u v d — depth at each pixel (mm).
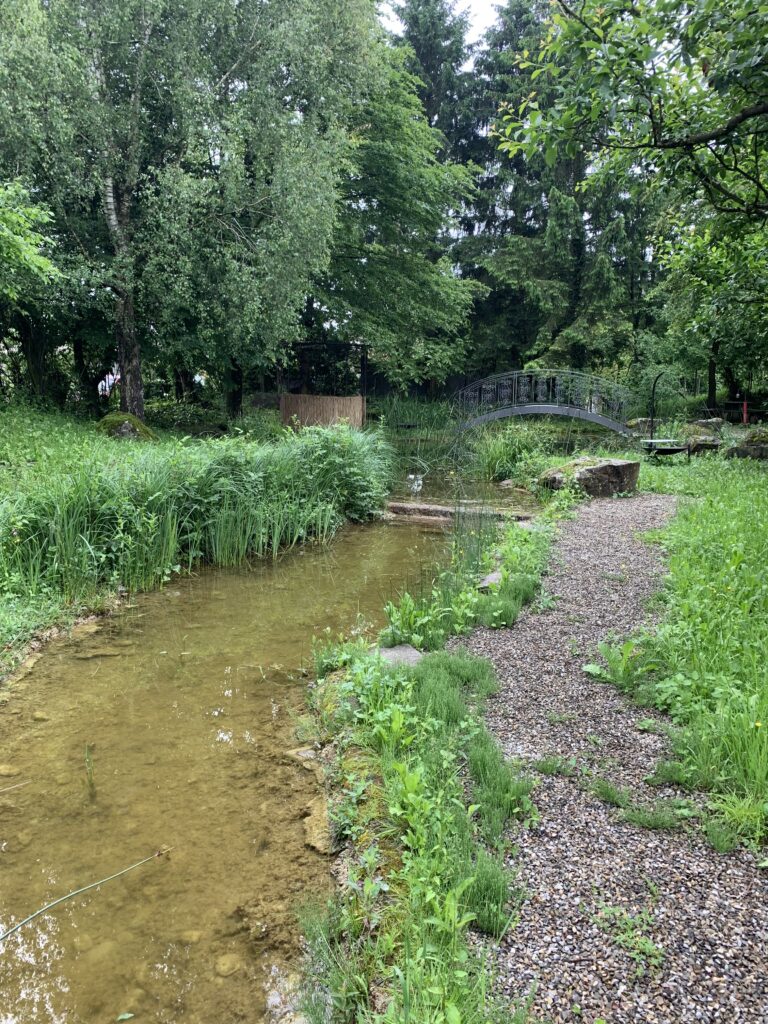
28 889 2432
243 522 7520
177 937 2201
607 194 24672
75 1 11266
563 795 2596
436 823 2361
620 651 3740
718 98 4340
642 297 25484
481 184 29062
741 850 2238
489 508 9742
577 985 1758
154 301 12531
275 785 3064
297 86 13031
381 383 26000
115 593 5996
